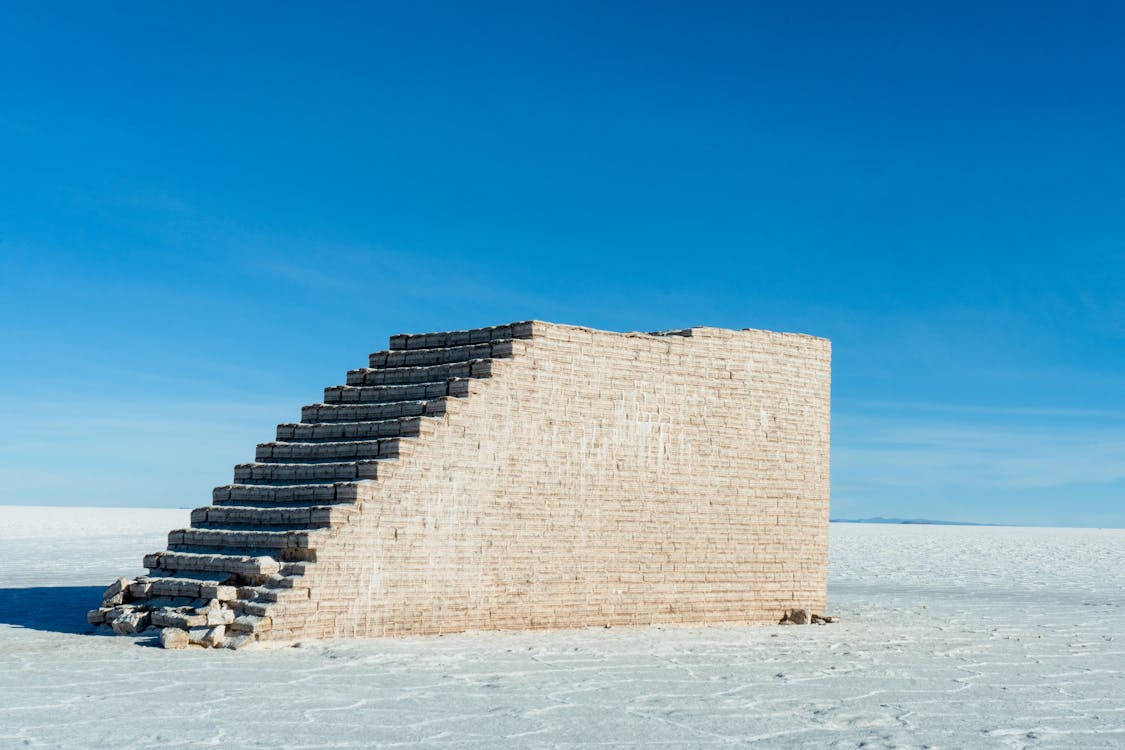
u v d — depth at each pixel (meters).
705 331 15.95
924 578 29.89
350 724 8.06
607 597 14.62
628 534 14.88
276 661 10.77
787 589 16.33
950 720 8.80
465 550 13.47
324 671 10.26
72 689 9.23
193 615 12.06
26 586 20.22
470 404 13.65
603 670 10.76
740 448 16.06
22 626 13.56
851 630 15.36
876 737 8.07
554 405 14.41
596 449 14.72
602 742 7.69
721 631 14.48
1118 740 8.20
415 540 13.05
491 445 13.80
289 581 12.12
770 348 16.56
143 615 12.67
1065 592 25.17
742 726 8.34
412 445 13.16
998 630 16.09
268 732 7.76
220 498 14.40
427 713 8.51
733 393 16.09
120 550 34.28
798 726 8.40
